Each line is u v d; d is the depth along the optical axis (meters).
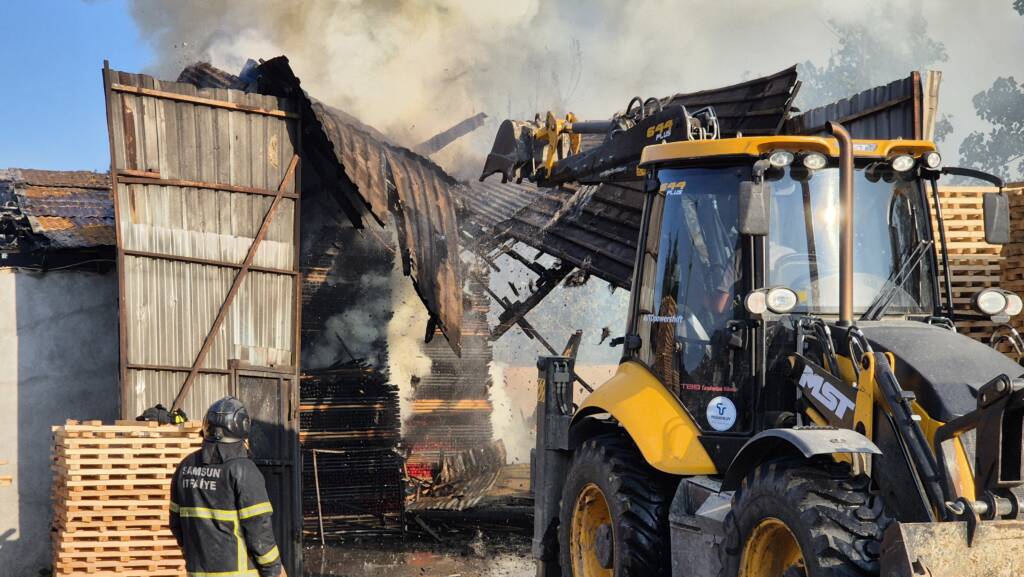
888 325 5.76
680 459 6.22
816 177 6.11
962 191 9.88
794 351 5.96
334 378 13.77
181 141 10.59
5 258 11.37
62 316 11.20
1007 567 4.58
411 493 15.26
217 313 10.73
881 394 5.16
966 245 9.71
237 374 10.69
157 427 9.45
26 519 10.91
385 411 13.87
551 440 8.09
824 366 5.73
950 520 4.63
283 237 11.12
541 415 8.22
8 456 10.93
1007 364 5.23
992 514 4.57
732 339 6.05
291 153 11.20
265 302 10.98
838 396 5.44
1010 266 9.57
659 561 6.39
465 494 15.19
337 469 13.48
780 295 5.60
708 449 6.18
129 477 9.27
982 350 5.36
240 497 5.69
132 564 9.16
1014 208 9.55
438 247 11.95
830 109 10.18
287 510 10.88
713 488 5.89
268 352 10.96
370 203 11.38
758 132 10.28
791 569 5.19
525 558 12.04
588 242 12.73
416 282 11.68
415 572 11.27
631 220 12.05
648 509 6.46
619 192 12.43
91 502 9.13
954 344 5.41
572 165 10.10
